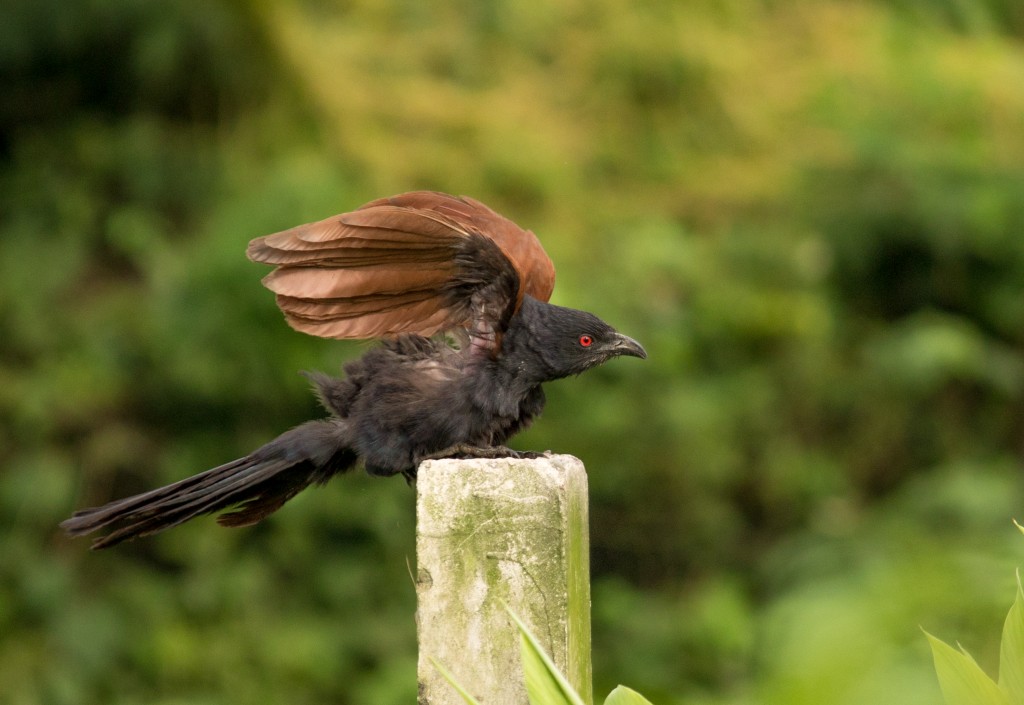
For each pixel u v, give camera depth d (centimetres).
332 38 1468
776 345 1405
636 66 1555
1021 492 1314
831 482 1380
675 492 1320
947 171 1534
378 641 1187
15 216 1305
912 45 1758
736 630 1195
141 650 1166
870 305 1540
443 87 1457
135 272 1291
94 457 1216
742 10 1730
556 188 1402
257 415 1217
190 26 1301
